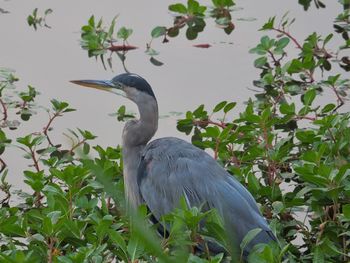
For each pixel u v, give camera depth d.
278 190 11.55
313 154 11.17
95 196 12.04
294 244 11.35
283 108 13.52
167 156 11.57
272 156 12.27
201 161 11.41
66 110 15.16
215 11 19.72
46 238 10.05
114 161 13.12
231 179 11.30
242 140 13.04
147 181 11.64
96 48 18.84
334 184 10.52
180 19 19.67
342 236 10.52
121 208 5.86
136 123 12.68
